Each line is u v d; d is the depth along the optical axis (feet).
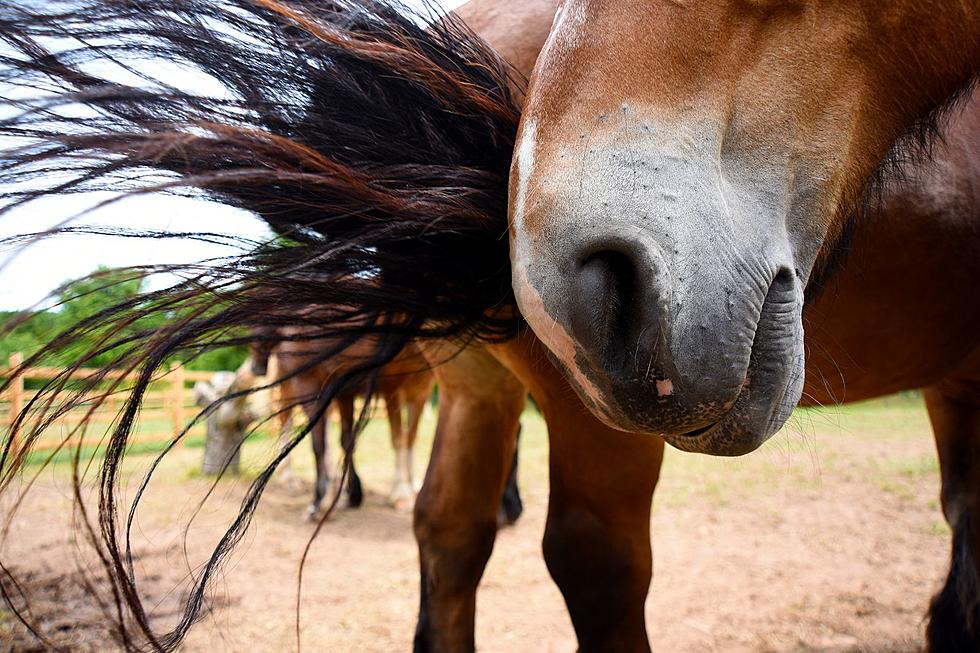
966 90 5.36
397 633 12.27
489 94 4.93
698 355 3.56
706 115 3.73
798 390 4.15
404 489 23.75
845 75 4.13
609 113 3.65
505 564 16.28
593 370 3.70
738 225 3.75
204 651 11.09
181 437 4.83
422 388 22.16
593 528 6.53
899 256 5.78
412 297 4.99
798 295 4.07
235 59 4.60
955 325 6.46
